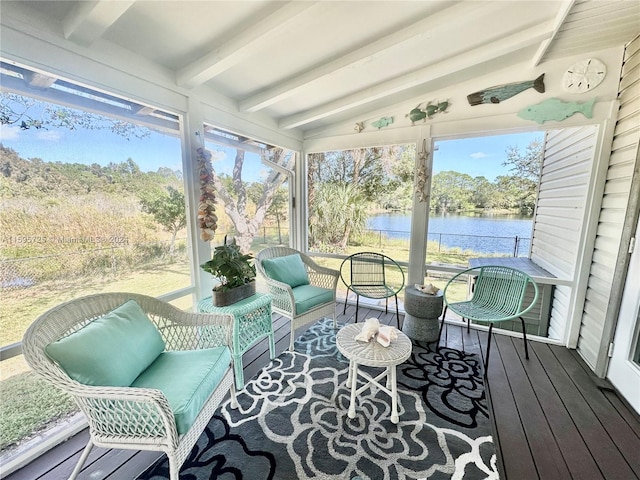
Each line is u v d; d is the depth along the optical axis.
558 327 2.81
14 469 1.37
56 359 1.12
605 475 1.36
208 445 1.50
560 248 2.78
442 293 2.69
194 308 2.35
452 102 2.73
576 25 1.86
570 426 1.66
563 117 2.33
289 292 2.38
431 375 2.14
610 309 2.05
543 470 1.38
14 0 1.29
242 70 2.14
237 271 2.14
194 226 2.29
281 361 2.33
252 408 1.78
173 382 1.33
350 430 1.61
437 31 1.70
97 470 1.37
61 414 1.60
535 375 2.15
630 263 1.91
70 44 1.48
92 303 1.48
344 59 1.99
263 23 1.55
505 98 2.51
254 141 3.01
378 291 3.01
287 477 1.33
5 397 1.41
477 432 1.60
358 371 1.92
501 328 3.12
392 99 2.93
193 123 2.20
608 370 2.08
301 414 1.73
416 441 1.53
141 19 1.52
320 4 1.41
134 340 1.39
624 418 1.72
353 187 3.62
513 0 1.62
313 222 3.94
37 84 1.44
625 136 2.04
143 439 1.15
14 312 1.41
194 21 1.56
